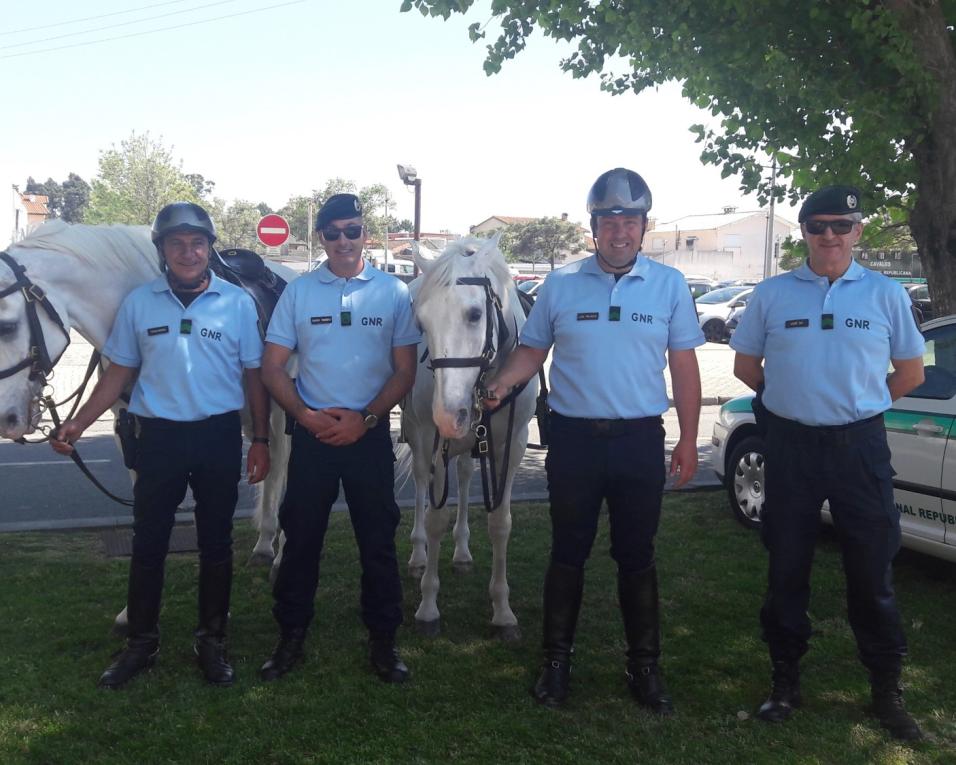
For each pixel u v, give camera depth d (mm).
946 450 4414
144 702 3447
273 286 4766
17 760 3023
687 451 3430
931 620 4410
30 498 6859
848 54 6234
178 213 3422
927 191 6004
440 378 3252
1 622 4211
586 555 3555
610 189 3279
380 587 3666
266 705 3426
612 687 3658
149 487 3498
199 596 3703
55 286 3592
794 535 3365
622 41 6449
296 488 3592
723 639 4148
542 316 3541
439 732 3252
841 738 3252
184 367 3461
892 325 3268
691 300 3469
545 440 3998
